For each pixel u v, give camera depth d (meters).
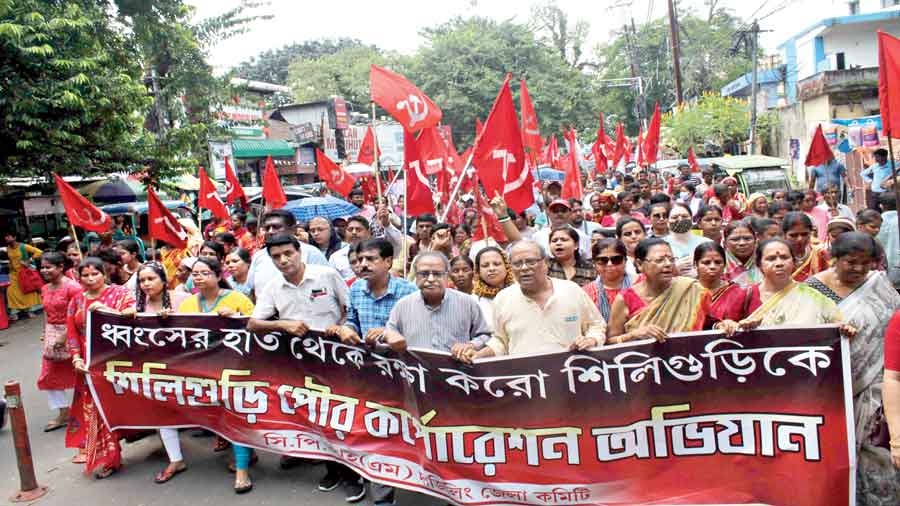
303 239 8.65
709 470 3.97
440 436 4.42
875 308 3.95
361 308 5.03
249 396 5.29
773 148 30.45
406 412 4.70
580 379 4.14
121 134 14.82
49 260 6.78
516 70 41.16
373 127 8.30
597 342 4.12
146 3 18.03
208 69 21.11
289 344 5.14
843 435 3.73
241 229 12.70
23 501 5.40
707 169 15.55
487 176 6.70
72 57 13.16
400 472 4.73
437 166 10.60
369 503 5.01
